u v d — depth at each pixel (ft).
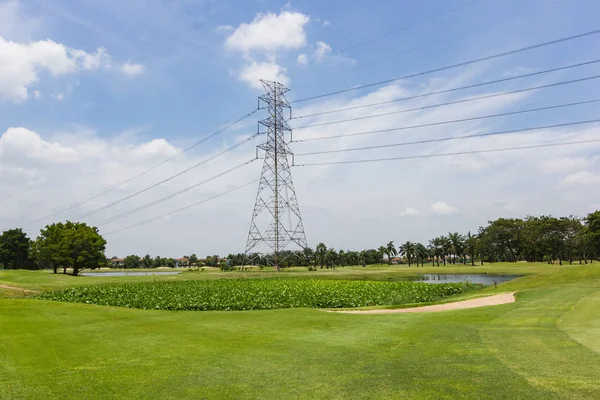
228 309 121.70
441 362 40.98
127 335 60.29
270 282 228.02
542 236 546.26
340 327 64.90
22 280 220.64
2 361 45.68
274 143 308.60
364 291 164.86
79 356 47.70
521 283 157.07
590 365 37.29
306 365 42.06
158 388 36.09
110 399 33.68
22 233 508.53
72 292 173.58
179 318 77.00
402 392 32.83
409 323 67.26
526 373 35.76
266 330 63.26
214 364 43.45
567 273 156.04
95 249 349.20
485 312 76.69
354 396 32.60
